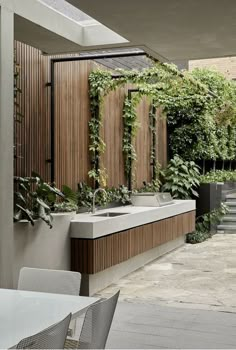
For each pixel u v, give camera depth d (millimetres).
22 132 6027
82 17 5879
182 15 4613
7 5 4320
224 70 13984
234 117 11711
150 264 7633
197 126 11367
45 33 5402
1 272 4219
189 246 9328
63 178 6977
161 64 7660
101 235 5738
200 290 5965
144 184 9805
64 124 7031
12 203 4355
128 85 9039
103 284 6113
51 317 2346
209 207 10734
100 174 7871
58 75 6902
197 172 11000
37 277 3037
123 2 4227
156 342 4086
